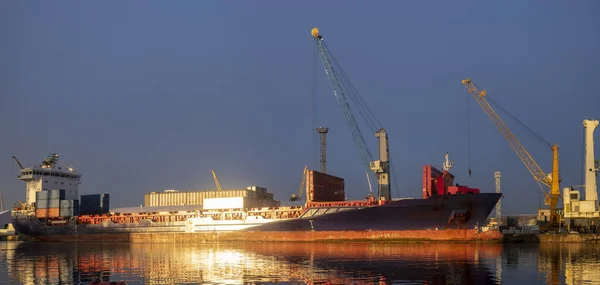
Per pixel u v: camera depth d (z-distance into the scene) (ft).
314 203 291.79
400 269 154.51
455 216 263.49
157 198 404.36
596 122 343.05
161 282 137.18
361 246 250.57
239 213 312.91
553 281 131.03
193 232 322.55
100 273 158.10
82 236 353.72
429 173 270.67
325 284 129.39
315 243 280.51
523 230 333.42
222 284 132.26
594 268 156.35
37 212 367.45
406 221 271.08
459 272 147.54
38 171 400.67
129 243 330.34
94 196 366.84
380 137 310.24
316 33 382.01
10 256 226.38
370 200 289.33
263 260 186.80
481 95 398.62
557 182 370.32
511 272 147.54
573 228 332.39
